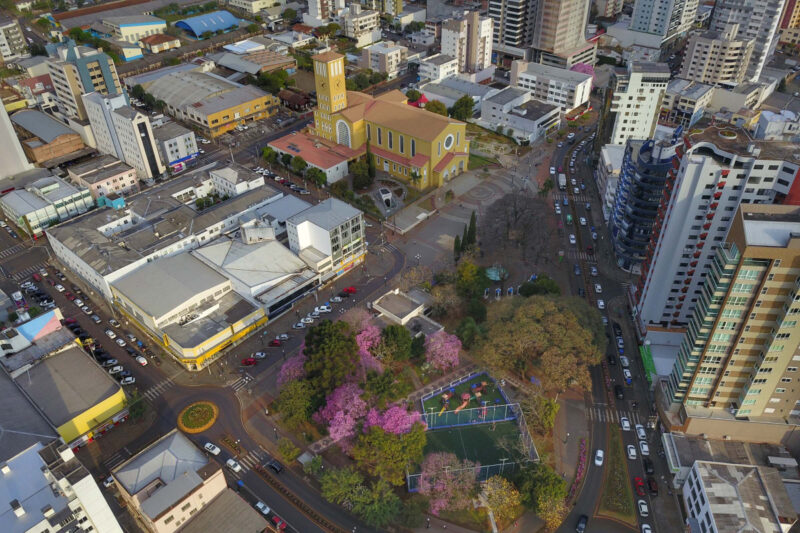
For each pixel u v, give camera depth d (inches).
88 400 5895.7
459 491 5103.3
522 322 6259.8
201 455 5310.0
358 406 5679.1
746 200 5836.6
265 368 6766.7
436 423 6087.6
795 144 5846.5
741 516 4795.8
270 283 7406.5
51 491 4301.2
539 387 6441.9
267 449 5876.0
